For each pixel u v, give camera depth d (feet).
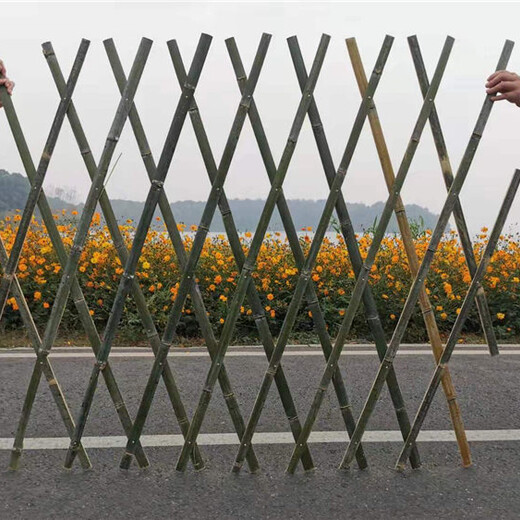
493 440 10.03
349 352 15.89
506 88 8.07
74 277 8.39
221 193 8.23
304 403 11.89
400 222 8.61
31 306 17.74
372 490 8.27
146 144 8.25
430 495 8.14
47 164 8.20
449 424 10.77
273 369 8.47
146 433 10.14
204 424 10.61
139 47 7.97
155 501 7.86
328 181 8.39
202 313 8.45
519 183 8.55
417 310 18.02
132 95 8.04
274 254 20.01
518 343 17.56
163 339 8.44
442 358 8.74
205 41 7.89
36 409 11.15
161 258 19.02
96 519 7.40
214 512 7.62
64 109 8.13
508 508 7.82
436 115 8.43
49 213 8.38
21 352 15.35
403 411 8.86
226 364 14.46
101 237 19.48
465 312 8.68
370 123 8.40
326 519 7.50
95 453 9.23
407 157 8.37
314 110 8.26
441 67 8.25
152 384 8.52
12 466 8.65
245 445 8.60
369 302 8.64
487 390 12.72
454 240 21.16
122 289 8.30
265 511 7.66
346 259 19.61
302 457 8.73
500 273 19.34
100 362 8.39
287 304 17.99
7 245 18.40
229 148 8.09
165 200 8.27
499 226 8.57
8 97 8.23
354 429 8.89
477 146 8.36
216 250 19.93
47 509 7.61
